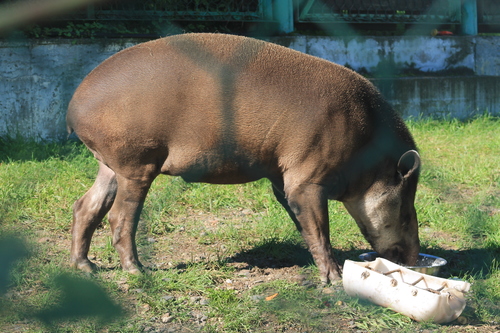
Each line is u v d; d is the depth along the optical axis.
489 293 3.53
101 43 8.38
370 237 4.01
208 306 3.38
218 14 8.45
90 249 4.55
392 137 3.84
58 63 8.20
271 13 9.69
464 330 3.01
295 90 3.58
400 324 3.06
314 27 10.60
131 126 3.59
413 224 3.94
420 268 3.72
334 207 5.74
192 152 3.64
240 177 3.82
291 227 5.10
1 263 3.90
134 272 3.83
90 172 6.73
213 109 3.53
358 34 10.78
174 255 4.48
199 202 6.00
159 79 3.54
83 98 3.69
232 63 3.56
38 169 6.64
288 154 3.64
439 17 11.38
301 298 3.44
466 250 4.67
